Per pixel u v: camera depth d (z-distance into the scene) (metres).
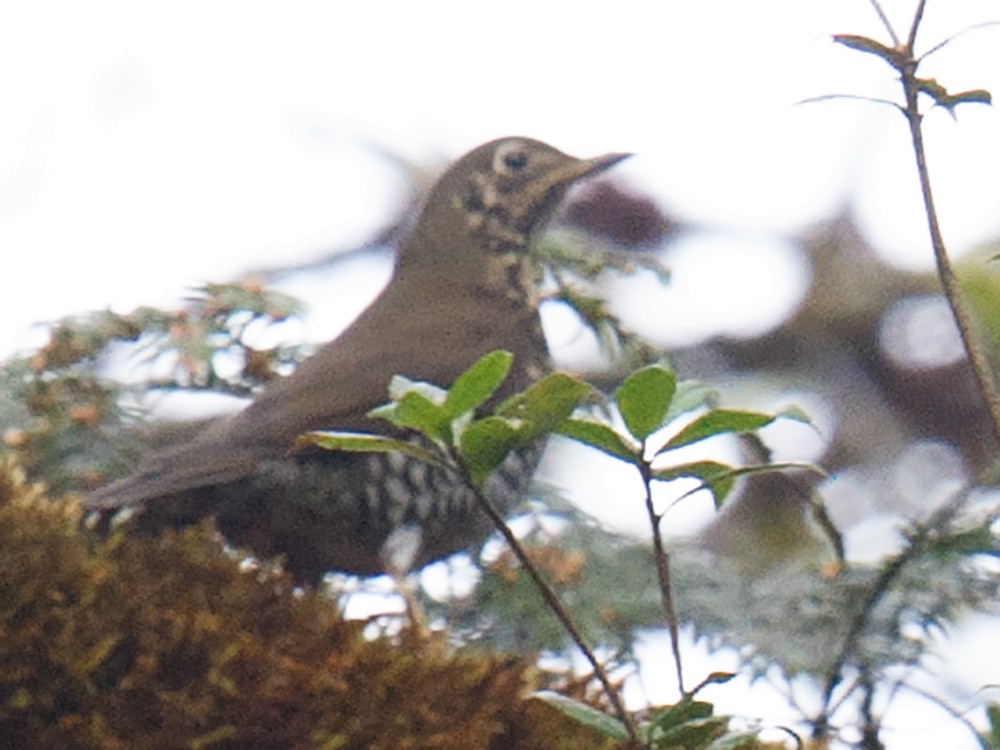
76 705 6.95
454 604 10.49
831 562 10.30
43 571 7.04
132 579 7.27
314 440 7.13
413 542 11.00
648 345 11.78
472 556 11.10
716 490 7.09
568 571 10.25
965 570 9.88
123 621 7.07
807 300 14.32
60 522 7.34
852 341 14.21
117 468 10.75
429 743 7.09
